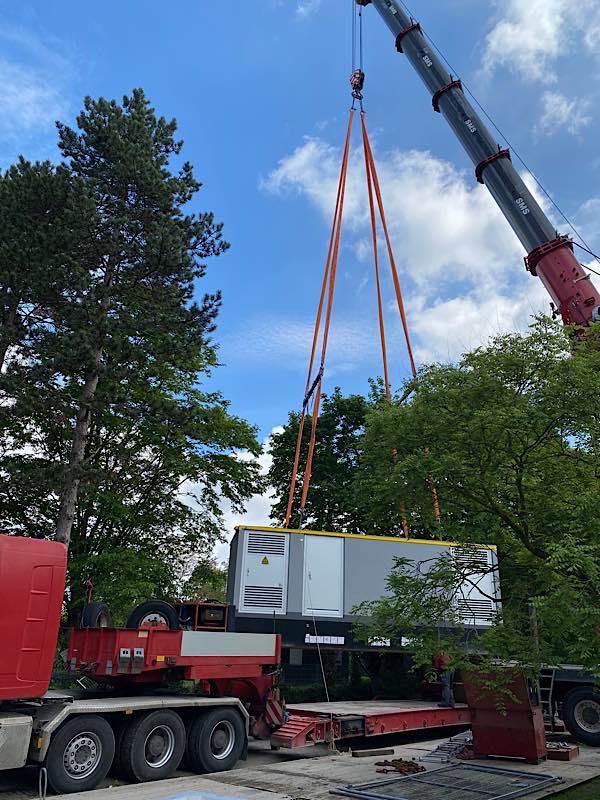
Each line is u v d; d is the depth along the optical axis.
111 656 11.02
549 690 15.04
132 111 23.78
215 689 12.57
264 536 17.09
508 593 8.95
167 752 10.69
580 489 8.45
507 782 9.76
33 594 9.12
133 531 23.55
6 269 18.98
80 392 21.81
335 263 27.38
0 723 8.71
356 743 14.78
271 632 16.41
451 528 9.38
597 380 8.05
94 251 20.30
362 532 29.98
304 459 32.00
